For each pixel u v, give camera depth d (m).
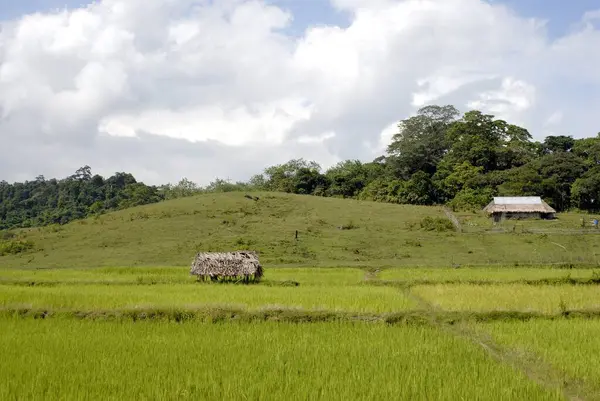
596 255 52.03
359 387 13.61
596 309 23.25
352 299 26.02
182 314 22.45
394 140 111.38
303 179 102.94
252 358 16.17
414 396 13.08
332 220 71.31
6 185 137.75
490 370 14.97
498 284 32.59
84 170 139.50
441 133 107.69
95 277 39.25
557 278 34.16
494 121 108.31
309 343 18.11
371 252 56.75
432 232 63.12
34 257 58.31
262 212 76.00
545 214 70.94
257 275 37.47
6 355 16.33
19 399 12.70
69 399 12.66
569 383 14.52
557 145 108.31
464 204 81.38
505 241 58.03
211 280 37.78
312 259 54.06
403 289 32.03
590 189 82.88
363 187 102.69
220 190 110.00
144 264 52.88
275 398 12.82
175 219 72.25
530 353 16.97
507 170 90.94
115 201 113.62
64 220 105.94
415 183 90.75
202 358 16.11
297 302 25.14
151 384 13.66
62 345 17.53
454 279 35.09
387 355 16.58
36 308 23.28
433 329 20.61
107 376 14.30
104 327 20.53
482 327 20.59
